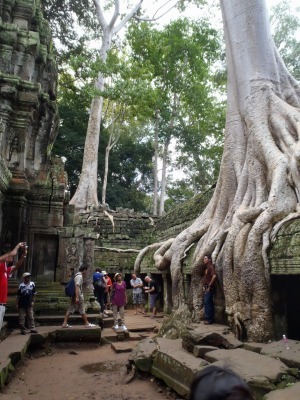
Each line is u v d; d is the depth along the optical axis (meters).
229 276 7.66
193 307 9.09
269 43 10.40
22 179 10.30
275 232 7.13
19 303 7.74
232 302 7.44
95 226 19.80
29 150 11.58
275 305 6.90
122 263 17.66
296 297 7.33
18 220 10.12
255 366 4.47
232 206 9.05
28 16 11.63
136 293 13.93
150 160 37.03
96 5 24.97
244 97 9.97
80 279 8.66
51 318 9.07
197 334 5.97
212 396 0.87
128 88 19.94
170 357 5.34
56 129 12.98
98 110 25.14
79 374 6.20
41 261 10.70
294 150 8.17
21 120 10.57
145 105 21.39
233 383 0.90
